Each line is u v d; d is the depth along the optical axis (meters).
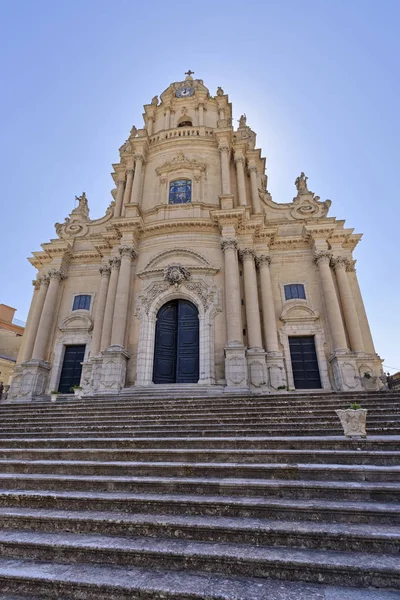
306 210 21.45
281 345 17.25
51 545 3.70
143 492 4.91
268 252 18.92
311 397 10.16
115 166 23.89
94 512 4.49
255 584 3.04
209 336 16.22
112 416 9.33
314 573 3.14
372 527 3.77
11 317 32.84
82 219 23.98
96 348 17.86
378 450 5.68
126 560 3.50
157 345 17.03
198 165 21.50
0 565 3.50
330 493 4.47
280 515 4.12
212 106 25.75
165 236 18.67
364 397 9.80
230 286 16.55
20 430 8.58
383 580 3.01
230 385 14.52
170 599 2.88
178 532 3.90
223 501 4.32
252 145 25.41
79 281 20.80
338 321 16.56
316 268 18.72
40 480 5.34
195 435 7.22
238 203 20.61
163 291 17.48
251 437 6.61
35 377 17.50
